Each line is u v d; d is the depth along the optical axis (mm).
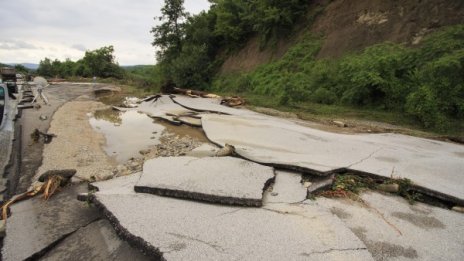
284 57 21266
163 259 3160
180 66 27312
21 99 16438
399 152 6992
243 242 3424
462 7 13703
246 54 27156
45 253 3742
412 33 14812
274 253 3246
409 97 11109
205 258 3152
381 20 16688
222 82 26422
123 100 20266
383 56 13383
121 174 6176
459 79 10578
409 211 4453
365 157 6480
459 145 8172
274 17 22062
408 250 3541
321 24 20609
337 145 7551
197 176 5105
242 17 27344
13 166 6578
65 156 7426
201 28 30906
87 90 27078
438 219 4242
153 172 5316
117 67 52406
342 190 5027
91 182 5602
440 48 11984
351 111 13180
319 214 4117
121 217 3928
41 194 5129
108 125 11977
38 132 8719
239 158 6277
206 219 3908
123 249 3652
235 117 12164
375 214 4336
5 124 6973
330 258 3203
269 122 11047
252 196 4328
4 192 5348
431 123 10336
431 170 5746
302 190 4906
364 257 3240
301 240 3490
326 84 15875
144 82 32500
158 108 15758
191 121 11711
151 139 9695
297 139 8211
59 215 4484
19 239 3916
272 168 5641
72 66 54469
